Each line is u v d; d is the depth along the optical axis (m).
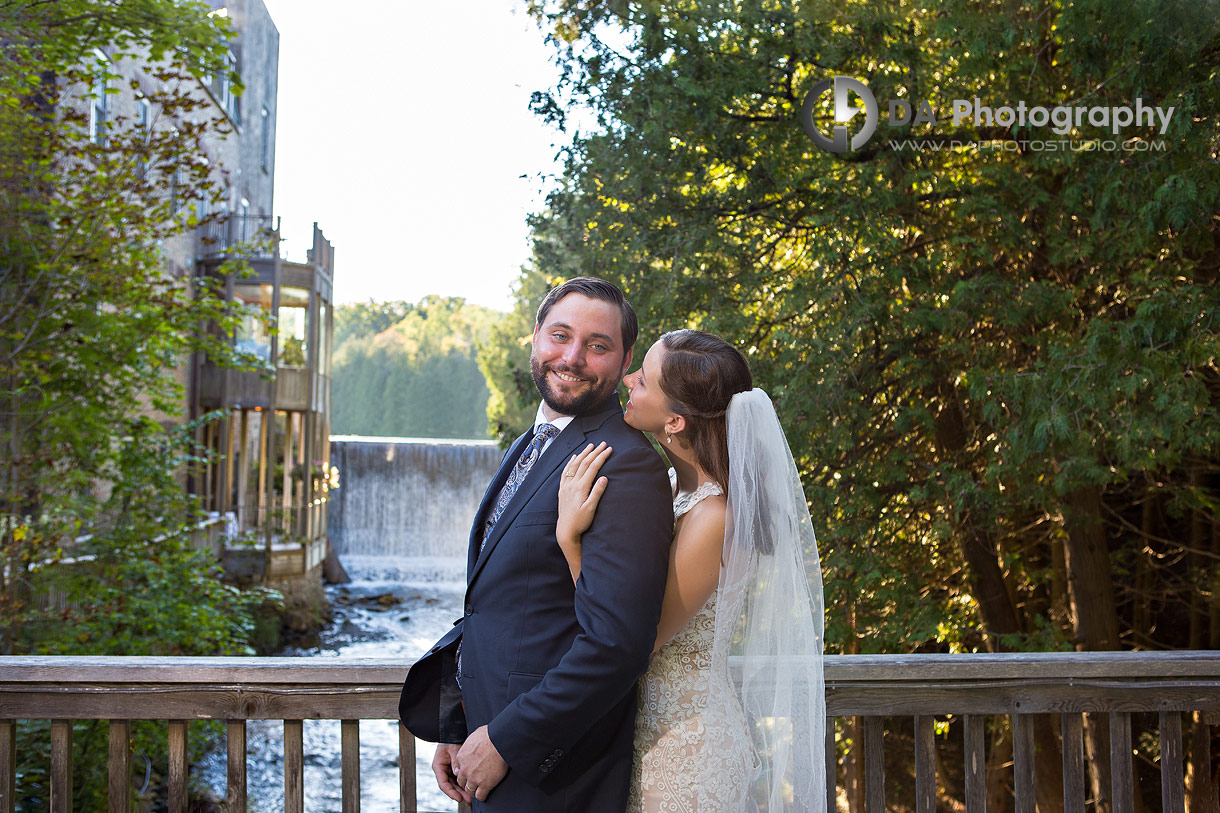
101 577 7.25
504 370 38.84
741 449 1.70
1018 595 7.68
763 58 5.62
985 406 4.96
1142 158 4.66
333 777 10.62
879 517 5.75
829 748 2.24
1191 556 7.07
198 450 8.56
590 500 1.56
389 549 24.56
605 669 1.48
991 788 6.65
